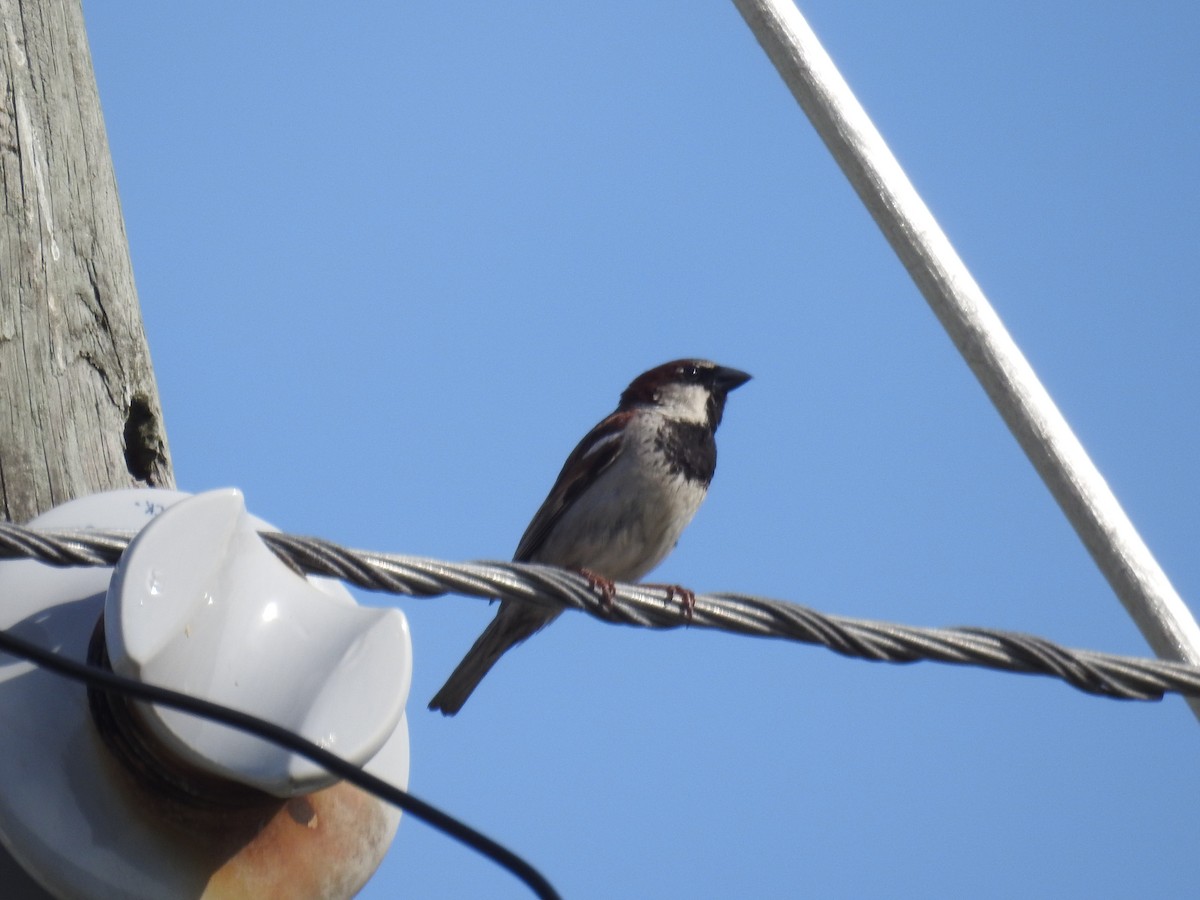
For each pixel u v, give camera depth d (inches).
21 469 281.9
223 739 212.2
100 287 312.2
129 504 266.7
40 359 295.0
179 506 217.2
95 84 338.6
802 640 280.5
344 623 225.3
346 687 216.1
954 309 334.3
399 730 260.8
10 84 318.3
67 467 286.8
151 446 307.1
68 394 295.4
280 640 222.5
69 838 223.6
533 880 193.2
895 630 281.6
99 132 331.9
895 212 342.0
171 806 231.1
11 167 309.9
